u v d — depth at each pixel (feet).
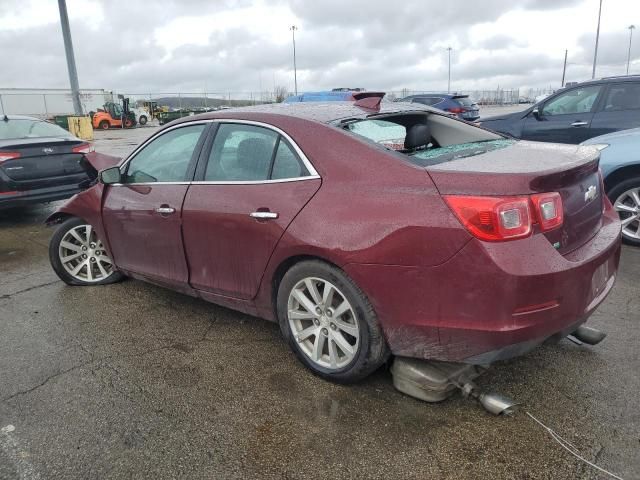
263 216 9.80
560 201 8.19
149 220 12.42
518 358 10.52
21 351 11.57
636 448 7.86
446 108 57.57
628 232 17.44
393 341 8.70
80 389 9.95
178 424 8.80
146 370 10.59
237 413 9.05
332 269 9.03
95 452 8.16
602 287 9.16
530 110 25.89
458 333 7.96
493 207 7.48
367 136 9.82
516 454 7.82
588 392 9.30
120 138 91.09
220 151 11.16
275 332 12.19
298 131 9.82
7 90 120.47
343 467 7.70
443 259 7.79
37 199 23.67
